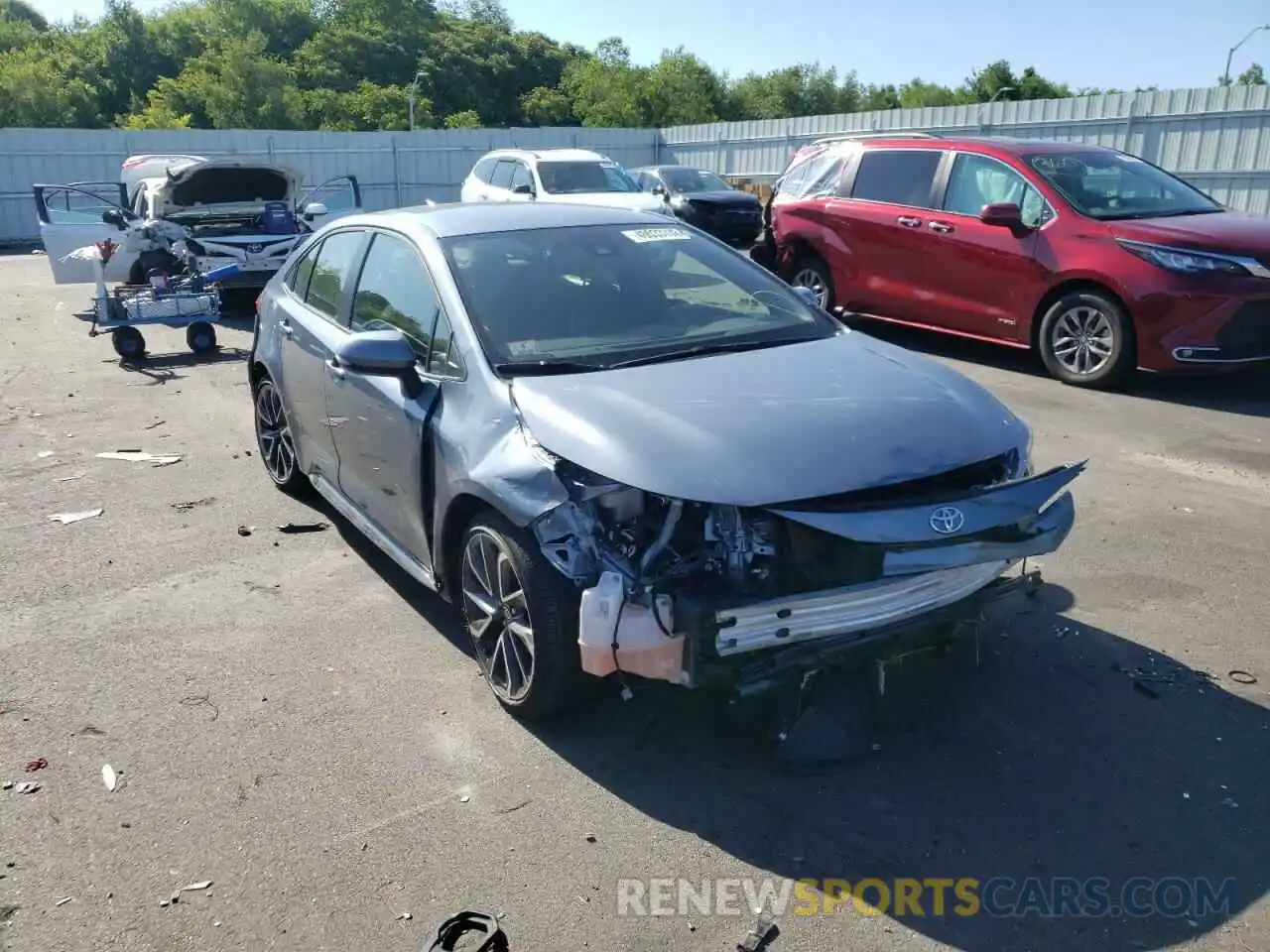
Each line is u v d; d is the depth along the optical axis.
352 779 3.45
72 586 5.02
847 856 3.04
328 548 5.46
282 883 2.98
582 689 3.57
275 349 5.82
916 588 3.32
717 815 3.24
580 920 2.81
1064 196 8.72
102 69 67.50
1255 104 19.20
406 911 2.86
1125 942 2.71
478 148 34.50
